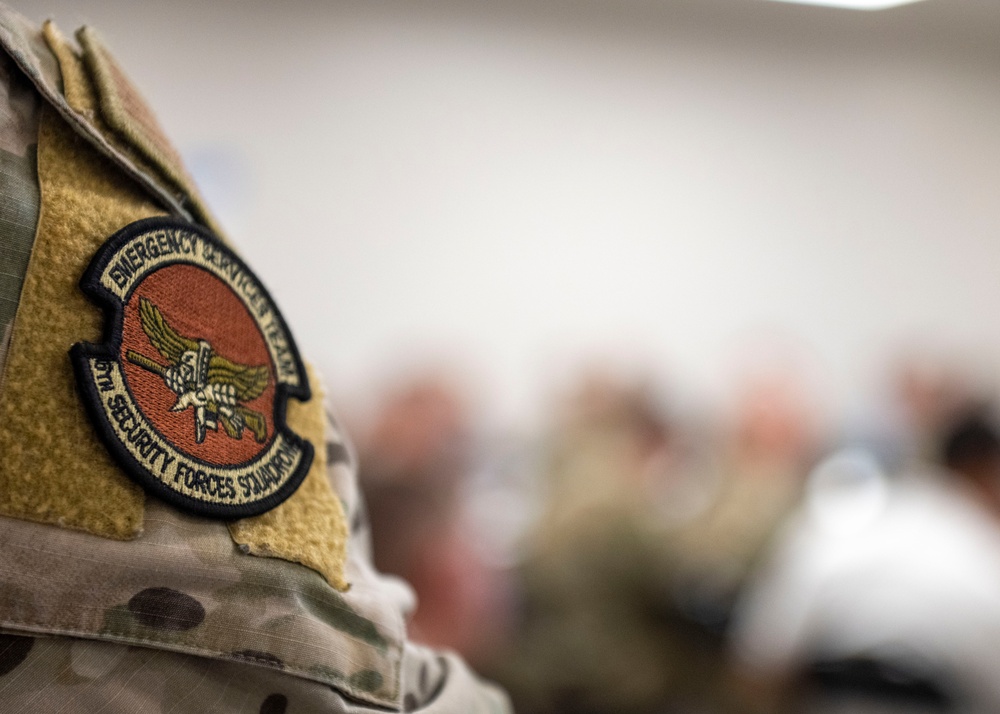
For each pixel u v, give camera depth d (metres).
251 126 3.63
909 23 3.80
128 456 0.33
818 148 4.00
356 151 3.74
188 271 0.37
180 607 0.34
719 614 1.70
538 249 3.87
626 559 1.73
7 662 0.32
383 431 1.91
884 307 3.92
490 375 3.78
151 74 3.52
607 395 2.35
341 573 0.39
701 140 3.99
